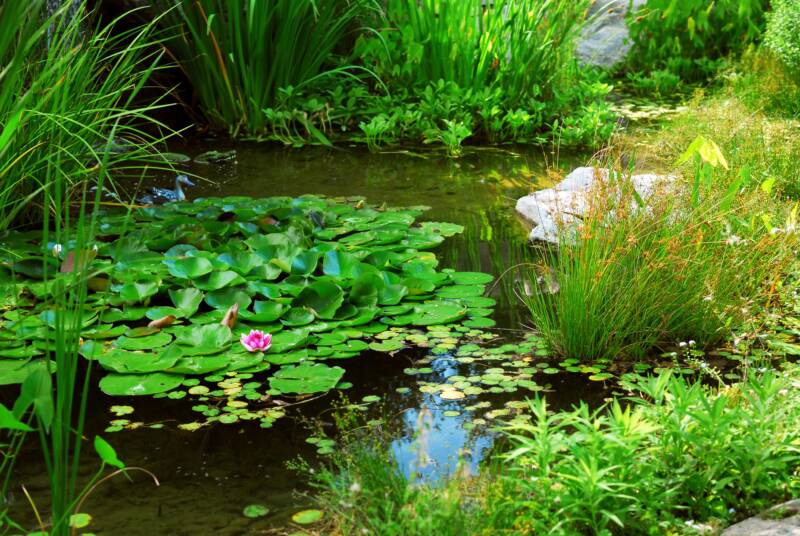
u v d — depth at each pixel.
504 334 3.97
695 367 3.64
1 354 3.60
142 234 4.84
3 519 2.59
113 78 5.56
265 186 6.27
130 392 3.31
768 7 10.21
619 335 3.74
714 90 9.04
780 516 2.38
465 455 2.95
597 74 9.02
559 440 2.55
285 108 7.82
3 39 3.04
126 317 3.96
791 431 2.68
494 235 5.31
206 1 7.54
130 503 2.69
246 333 3.82
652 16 10.01
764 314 3.94
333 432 3.12
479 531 2.29
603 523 2.34
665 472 2.57
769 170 5.30
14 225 5.03
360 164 6.98
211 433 3.11
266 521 2.59
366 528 2.37
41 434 2.28
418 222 5.54
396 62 8.21
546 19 8.13
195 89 7.94
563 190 5.75
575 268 3.81
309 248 4.75
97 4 5.86
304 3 7.59
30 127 4.77
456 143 7.29
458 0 7.95
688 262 3.76
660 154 6.12
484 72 8.09
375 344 3.79
